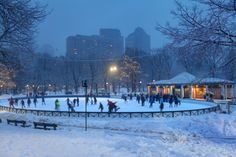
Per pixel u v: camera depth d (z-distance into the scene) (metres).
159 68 111.06
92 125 30.47
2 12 15.00
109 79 123.81
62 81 131.50
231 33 10.14
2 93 113.38
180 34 10.41
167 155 14.59
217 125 28.05
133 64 109.62
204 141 21.20
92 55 142.50
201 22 10.25
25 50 18.08
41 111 40.53
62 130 25.64
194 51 10.43
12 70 20.38
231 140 22.09
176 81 78.00
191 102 62.59
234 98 64.38
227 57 10.36
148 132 26.33
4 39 16.78
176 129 27.11
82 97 93.00
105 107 54.75
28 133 21.83
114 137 20.70
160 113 35.97
